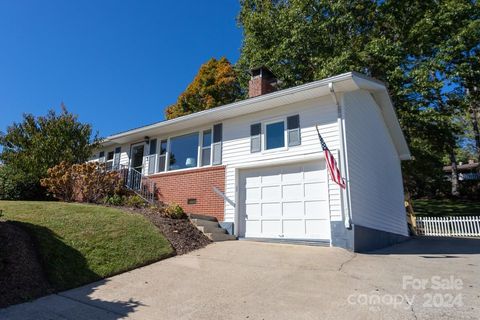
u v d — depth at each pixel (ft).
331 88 31.19
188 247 27.20
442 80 60.70
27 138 46.34
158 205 40.27
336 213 30.37
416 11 65.82
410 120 61.87
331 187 31.24
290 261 23.45
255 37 76.84
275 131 36.65
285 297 16.05
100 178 40.86
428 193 107.04
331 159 28.45
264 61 74.23
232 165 38.73
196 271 20.84
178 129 45.75
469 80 61.41
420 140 71.92
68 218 26.63
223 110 38.22
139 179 47.39
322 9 70.08
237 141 39.14
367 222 33.83
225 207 37.78
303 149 33.91
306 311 14.21
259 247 28.68
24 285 16.51
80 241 22.53
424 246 37.37
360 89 37.65
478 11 59.82
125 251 22.82
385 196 43.65
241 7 89.04
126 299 16.06
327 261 23.54
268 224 34.91
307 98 34.45
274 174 35.83
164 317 13.89
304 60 70.95
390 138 52.80
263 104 35.96
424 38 61.77
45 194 43.24
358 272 20.56
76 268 19.40
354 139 34.14
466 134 116.06
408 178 83.51
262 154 36.63
